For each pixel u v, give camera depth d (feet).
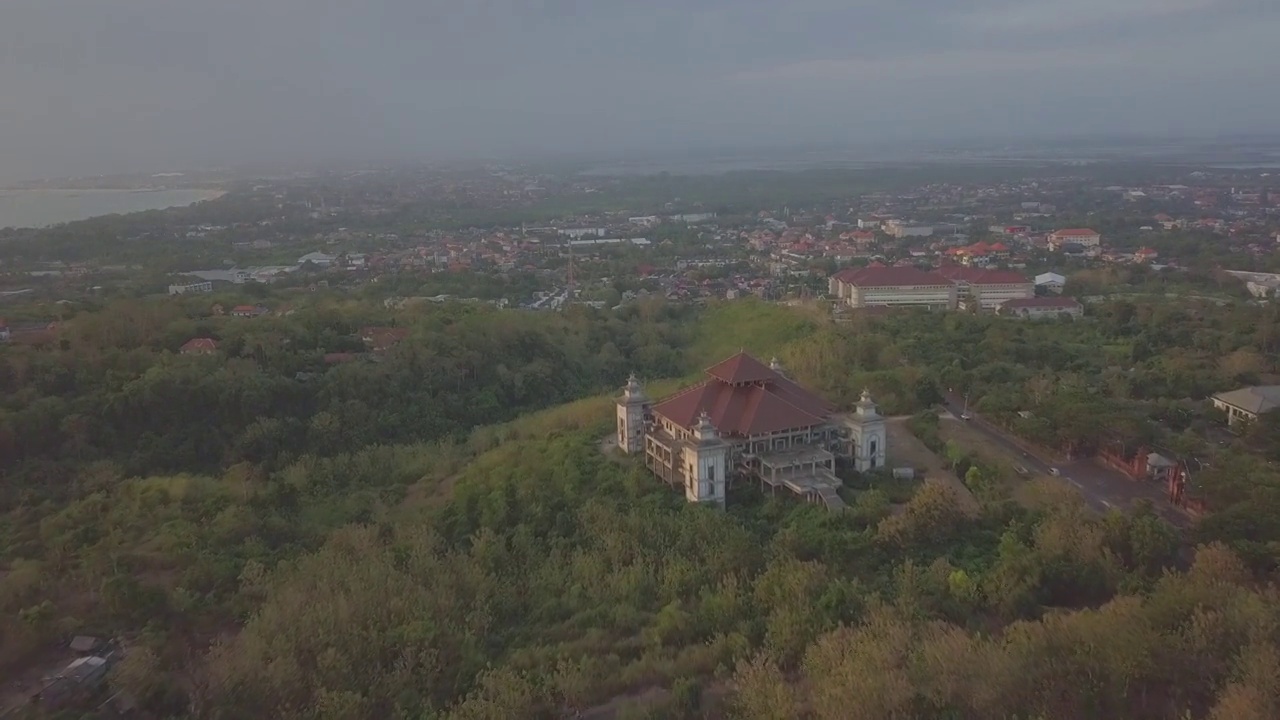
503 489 364.99
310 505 393.70
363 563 301.02
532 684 232.73
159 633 268.82
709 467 329.11
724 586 276.21
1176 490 332.80
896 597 262.06
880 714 196.44
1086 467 371.15
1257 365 494.59
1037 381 461.78
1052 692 204.33
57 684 239.91
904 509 316.19
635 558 299.38
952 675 207.51
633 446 394.11
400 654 250.16
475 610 277.44
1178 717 200.23
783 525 316.19
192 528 343.05
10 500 375.04
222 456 443.73
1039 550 279.08
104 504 365.20
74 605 288.51
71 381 450.71
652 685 236.84
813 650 226.58
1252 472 316.81
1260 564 262.47
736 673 225.97
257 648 247.09
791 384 384.88
